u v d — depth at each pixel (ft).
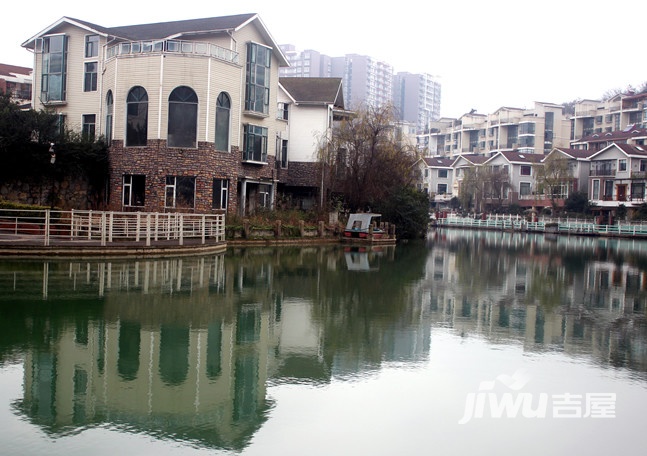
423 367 33.24
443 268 84.53
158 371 31.01
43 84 122.11
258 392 28.63
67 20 117.08
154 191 102.53
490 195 272.31
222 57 106.42
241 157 119.44
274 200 132.16
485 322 45.96
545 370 33.45
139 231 78.69
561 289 66.90
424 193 164.04
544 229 225.56
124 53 104.37
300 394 28.58
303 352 35.47
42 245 69.26
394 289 60.85
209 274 63.87
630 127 296.92
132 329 38.70
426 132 434.71
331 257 91.91
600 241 181.88
